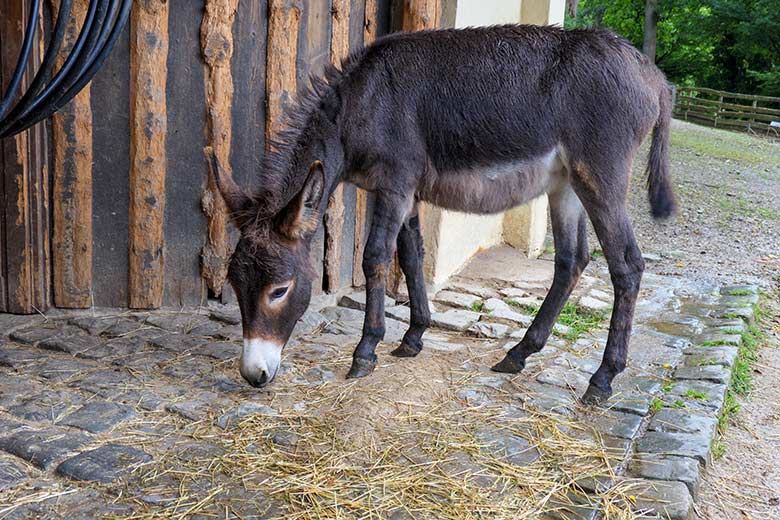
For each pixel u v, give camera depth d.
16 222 4.77
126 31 4.73
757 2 25.95
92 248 4.98
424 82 3.91
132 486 2.98
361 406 3.76
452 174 3.99
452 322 5.14
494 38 3.96
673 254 7.71
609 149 3.76
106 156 4.87
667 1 26.95
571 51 3.83
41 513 2.76
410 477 3.14
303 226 3.50
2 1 4.52
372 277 4.07
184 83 4.90
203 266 5.14
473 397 3.97
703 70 30.52
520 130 3.84
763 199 10.85
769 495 3.35
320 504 2.92
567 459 3.37
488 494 3.05
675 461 3.36
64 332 4.68
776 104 25.27
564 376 4.31
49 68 3.37
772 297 6.42
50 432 3.37
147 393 3.83
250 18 4.96
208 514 2.82
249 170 5.20
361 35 5.59
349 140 3.96
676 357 4.71
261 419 3.59
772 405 4.32
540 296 5.93
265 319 3.50
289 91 5.13
